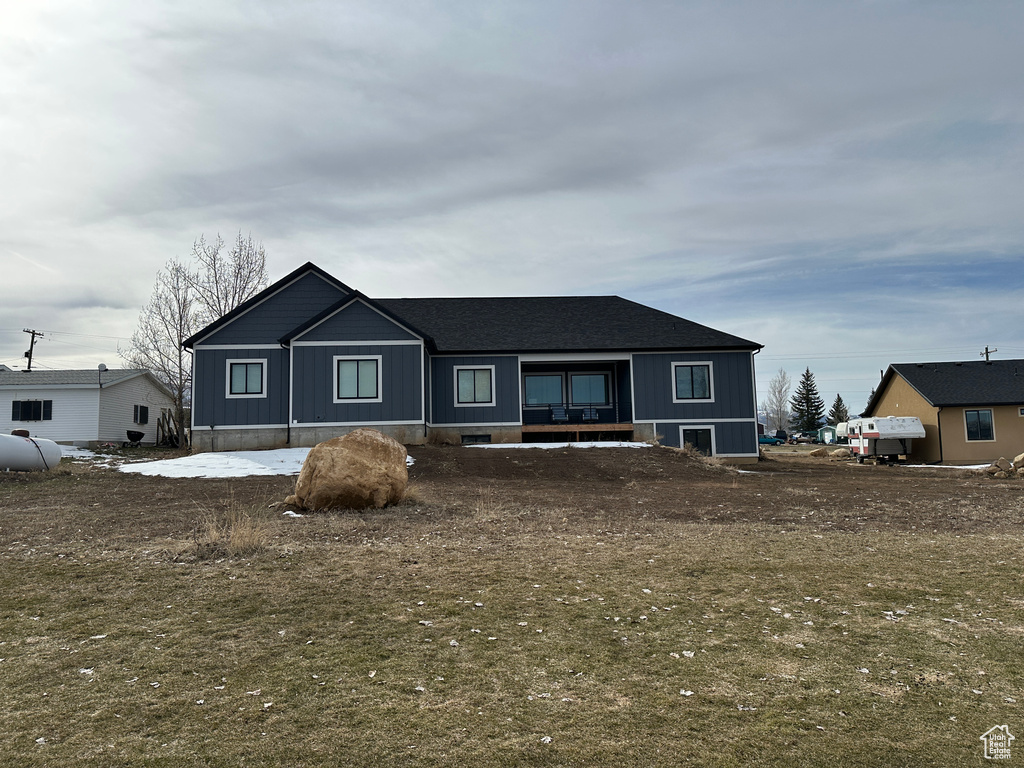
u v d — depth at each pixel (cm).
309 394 2319
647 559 834
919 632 568
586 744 385
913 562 817
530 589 700
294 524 1050
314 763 364
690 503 1341
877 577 746
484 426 2616
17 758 367
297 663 505
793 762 365
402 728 404
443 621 600
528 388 2892
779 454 4347
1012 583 717
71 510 1188
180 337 3719
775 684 466
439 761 367
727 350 2684
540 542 938
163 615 616
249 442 2411
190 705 434
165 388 4272
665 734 397
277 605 644
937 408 3319
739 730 402
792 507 1290
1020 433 3281
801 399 9150
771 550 888
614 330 2794
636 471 1947
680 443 2650
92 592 686
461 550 883
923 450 3428
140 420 3959
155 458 2620
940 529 1062
